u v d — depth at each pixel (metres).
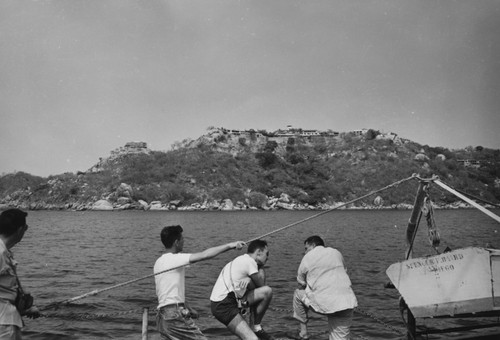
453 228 66.25
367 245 40.31
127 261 30.33
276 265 25.98
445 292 7.32
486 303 7.16
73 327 11.70
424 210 8.24
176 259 6.43
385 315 12.99
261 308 7.25
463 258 7.44
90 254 35.34
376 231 64.81
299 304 8.28
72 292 17.81
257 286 7.22
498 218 7.19
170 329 6.31
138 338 10.86
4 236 5.45
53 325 11.88
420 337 8.09
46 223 104.12
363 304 14.73
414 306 7.34
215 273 22.53
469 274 7.34
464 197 7.80
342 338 7.04
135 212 187.62
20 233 5.60
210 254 6.45
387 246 39.16
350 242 44.03
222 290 6.87
